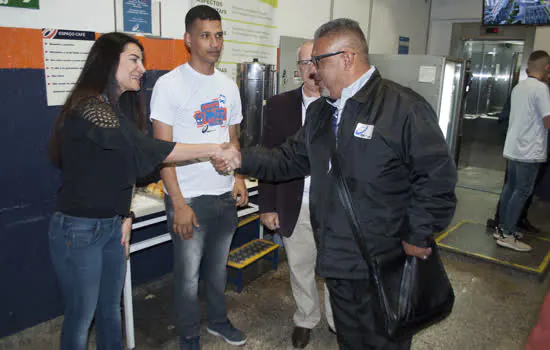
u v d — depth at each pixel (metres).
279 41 3.32
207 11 1.72
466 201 4.95
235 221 2.03
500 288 2.89
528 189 3.39
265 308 2.54
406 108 1.29
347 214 1.36
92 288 1.50
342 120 1.36
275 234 3.31
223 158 1.63
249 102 2.87
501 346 2.23
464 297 2.75
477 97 6.16
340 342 1.53
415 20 5.48
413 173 1.32
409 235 1.34
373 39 4.66
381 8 4.69
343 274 1.41
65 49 2.03
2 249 2.01
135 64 1.46
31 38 1.91
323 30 1.35
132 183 1.47
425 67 3.58
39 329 2.19
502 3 4.81
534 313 2.58
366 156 1.32
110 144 1.35
